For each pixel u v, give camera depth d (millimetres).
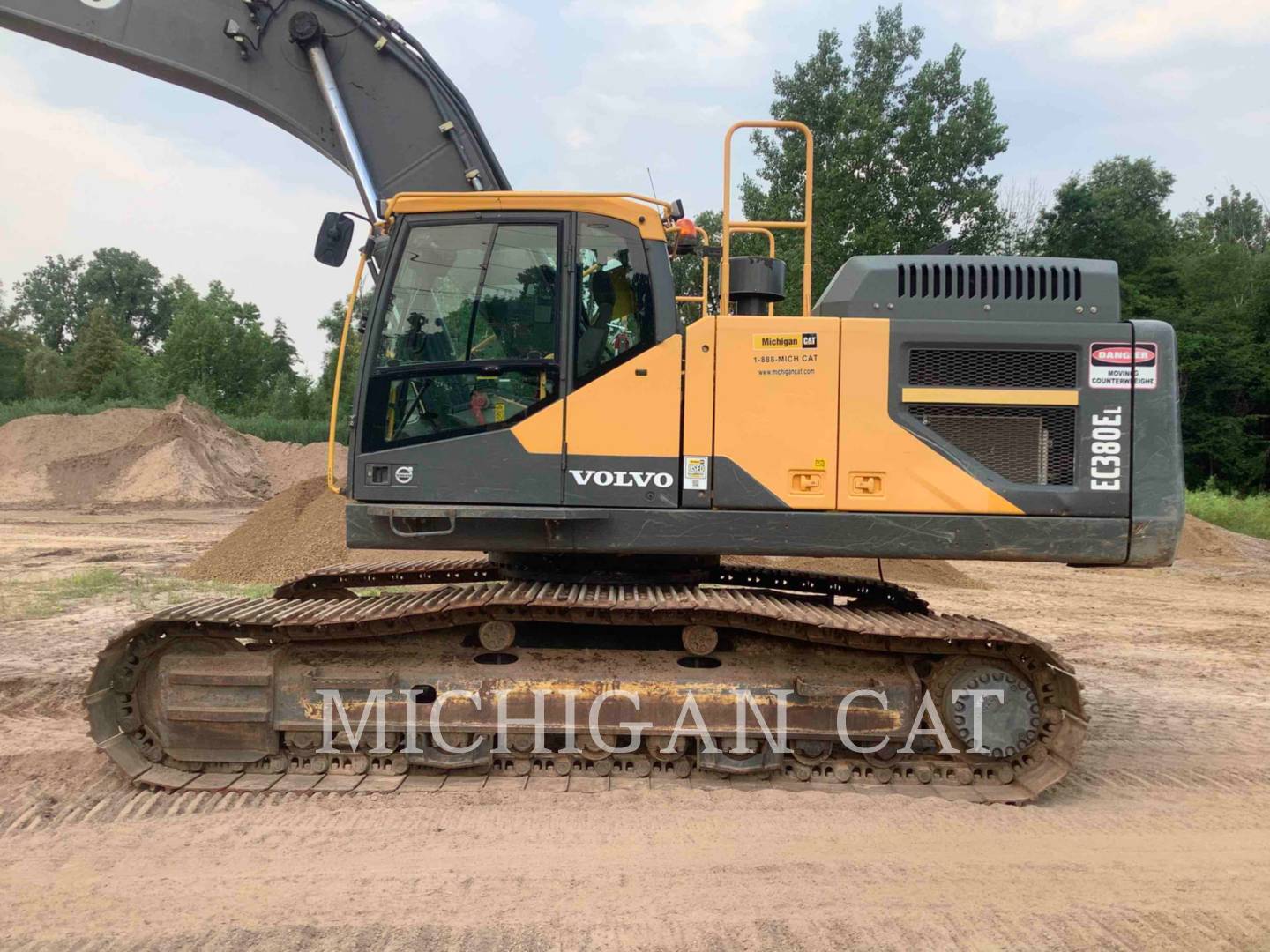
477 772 4785
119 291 83125
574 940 3188
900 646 4656
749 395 4602
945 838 4105
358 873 3688
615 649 4906
